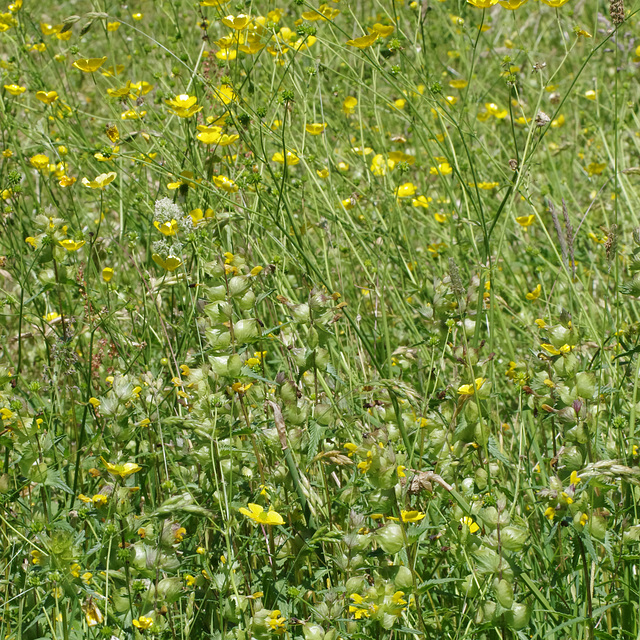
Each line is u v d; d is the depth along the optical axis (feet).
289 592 6.41
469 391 6.84
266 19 13.05
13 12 15.03
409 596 6.28
